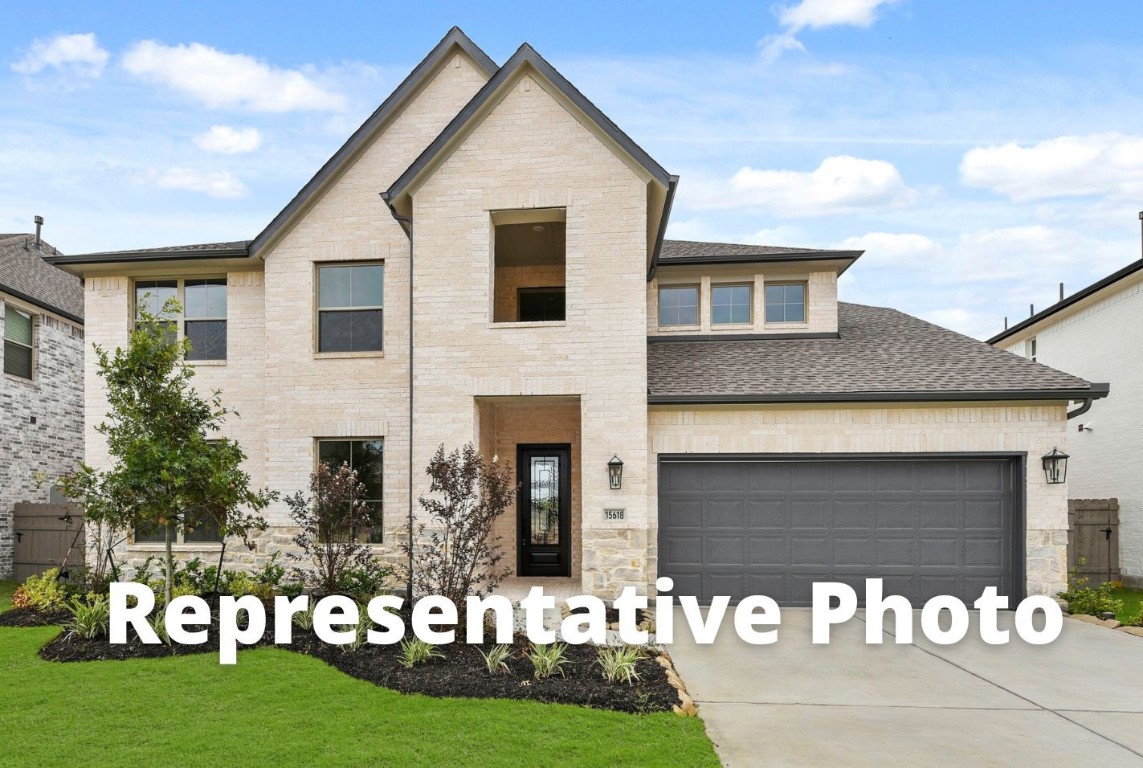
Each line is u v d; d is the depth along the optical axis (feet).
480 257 36.37
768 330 46.50
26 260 59.98
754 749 17.12
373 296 40.70
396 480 38.93
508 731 17.31
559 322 35.81
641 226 35.53
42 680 21.67
